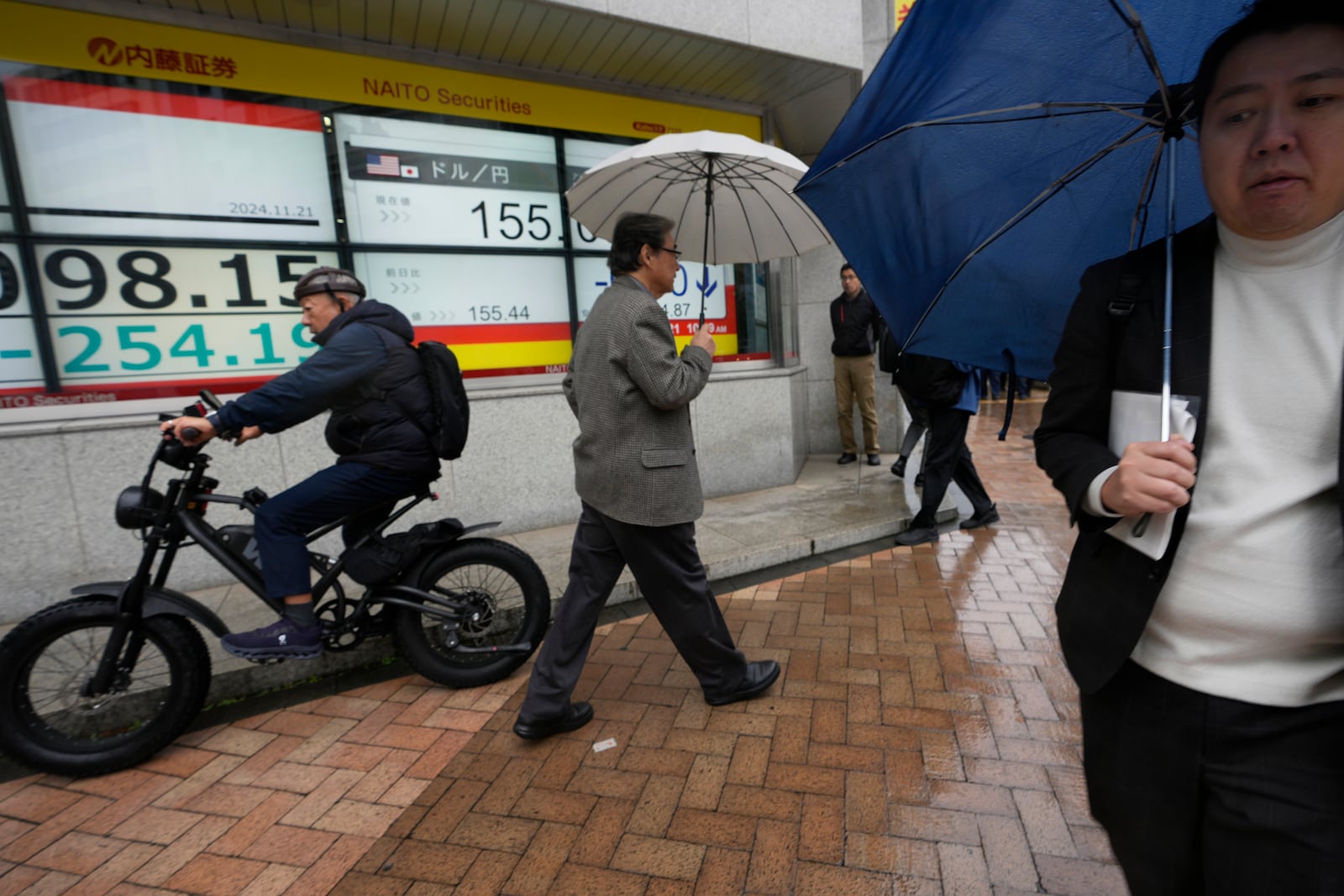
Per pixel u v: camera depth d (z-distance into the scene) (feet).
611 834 7.26
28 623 8.20
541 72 17.24
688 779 8.06
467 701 10.05
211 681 9.96
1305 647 3.43
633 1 15.12
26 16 12.28
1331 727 3.41
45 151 12.63
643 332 7.78
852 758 8.31
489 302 17.02
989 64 4.42
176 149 13.57
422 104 15.84
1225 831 3.58
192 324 13.97
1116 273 3.95
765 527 16.58
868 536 16.46
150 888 6.78
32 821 7.76
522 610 12.16
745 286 21.50
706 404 19.62
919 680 10.02
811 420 26.40
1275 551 3.35
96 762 8.38
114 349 13.39
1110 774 4.07
